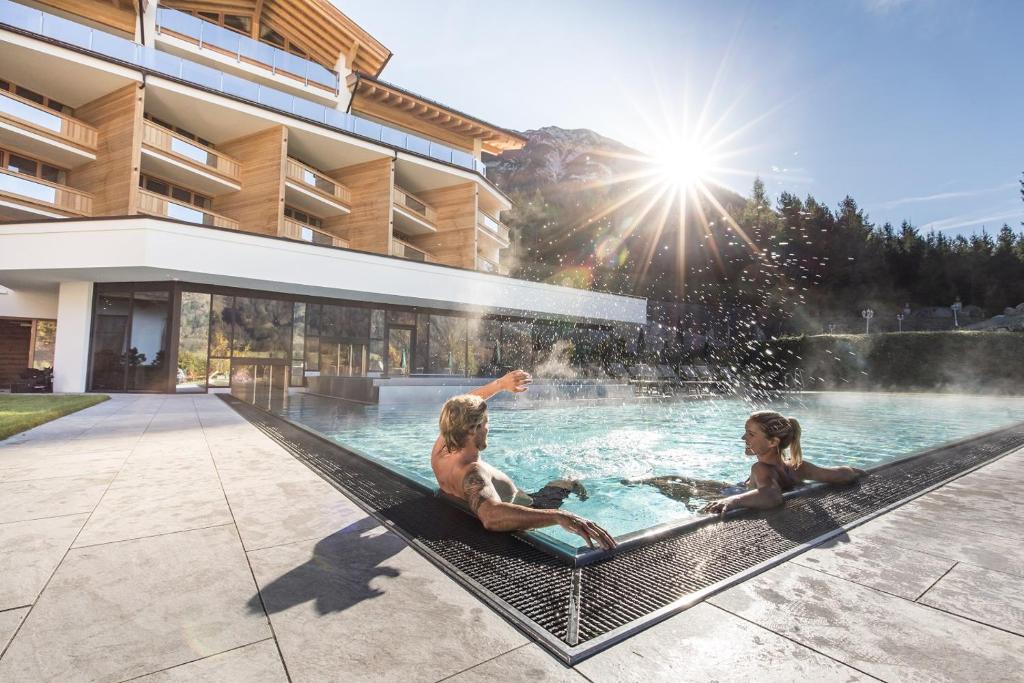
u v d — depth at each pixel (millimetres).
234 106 15727
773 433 2717
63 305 13398
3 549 1752
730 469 4168
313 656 1121
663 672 1074
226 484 2768
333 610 1342
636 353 25844
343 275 15055
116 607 1337
